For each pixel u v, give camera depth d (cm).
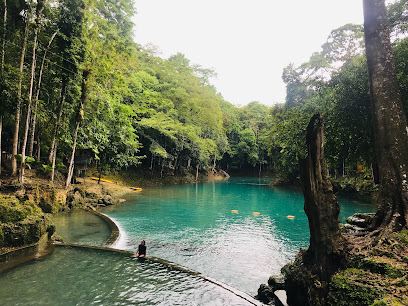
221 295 612
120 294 596
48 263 761
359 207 1984
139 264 779
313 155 527
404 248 471
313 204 514
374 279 416
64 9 1706
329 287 449
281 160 3547
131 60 3247
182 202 2212
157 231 1309
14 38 1439
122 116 2333
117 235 1152
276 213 1839
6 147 2108
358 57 1427
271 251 1056
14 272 693
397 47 943
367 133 1010
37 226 870
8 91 1317
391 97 607
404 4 941
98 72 1920
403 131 592
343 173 2614
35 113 1518
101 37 2225
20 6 1451
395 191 574
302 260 545
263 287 682
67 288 614
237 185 3934
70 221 1353
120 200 2081
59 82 1720
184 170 4294
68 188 1747
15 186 1256
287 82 1978
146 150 3656
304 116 1316
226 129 5362
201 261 932
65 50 1686
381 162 606
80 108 1758
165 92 3700
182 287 645
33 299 559
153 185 3322
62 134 1834
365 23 660
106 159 2569
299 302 520
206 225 1459
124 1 2869
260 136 5791
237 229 1388
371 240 529
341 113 1060
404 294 372
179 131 3444
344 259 482
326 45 1920
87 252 866
